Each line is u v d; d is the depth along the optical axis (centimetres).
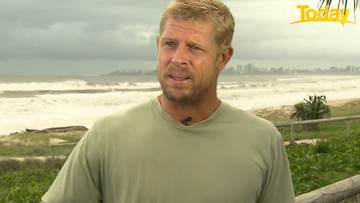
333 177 919
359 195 427
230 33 196
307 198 370
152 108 198
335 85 16550
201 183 188
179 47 186
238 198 191
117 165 191
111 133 195
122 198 191
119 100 8538
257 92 11319
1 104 7481
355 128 2630
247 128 201
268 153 202
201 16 187
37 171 2173
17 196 1276
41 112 6688
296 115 2902
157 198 186
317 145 1405
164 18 192
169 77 189
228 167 192
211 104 198
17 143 3750
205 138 194
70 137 4147
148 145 190
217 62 195
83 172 196
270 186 209
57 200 195
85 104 7806
